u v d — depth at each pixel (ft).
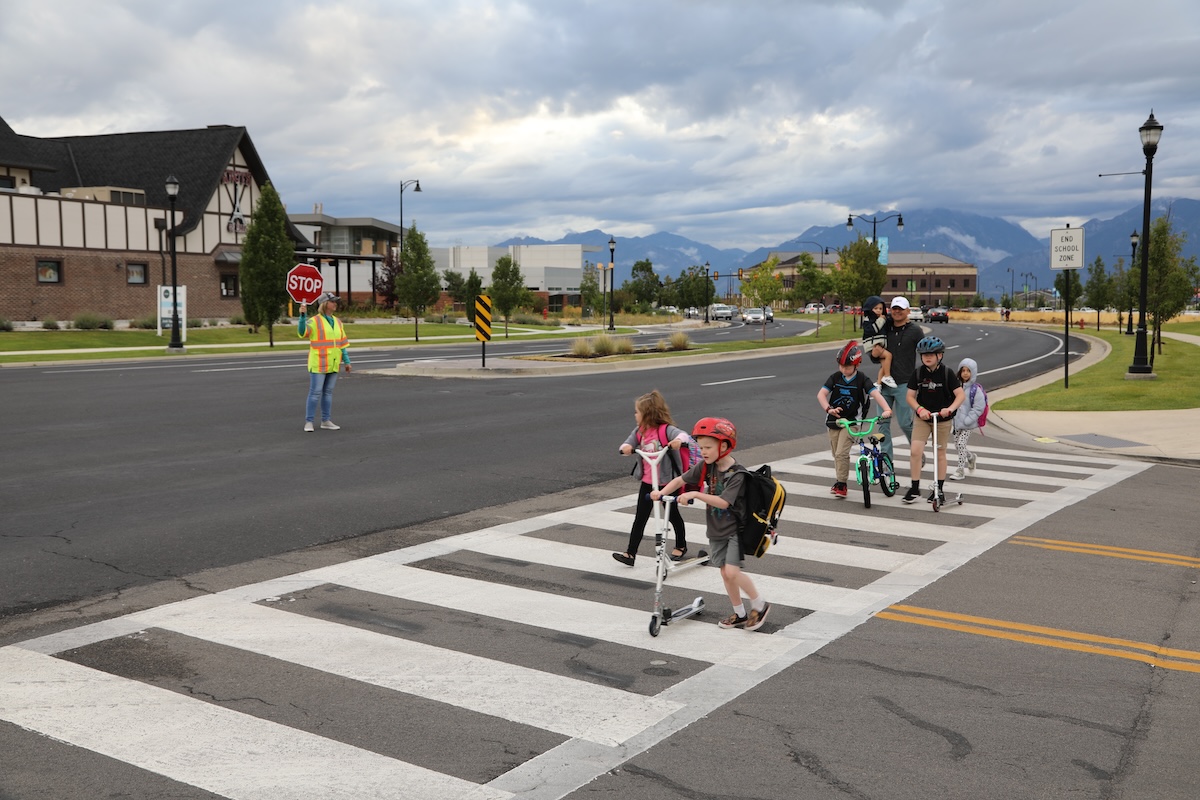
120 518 31.27
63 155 176.96
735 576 21.01
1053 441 50.83
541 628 21.27
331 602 22.90
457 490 36.63
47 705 16.89
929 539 29.81
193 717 16.44
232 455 43.65
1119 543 29.43
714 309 336.90
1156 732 16.28
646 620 21.94
